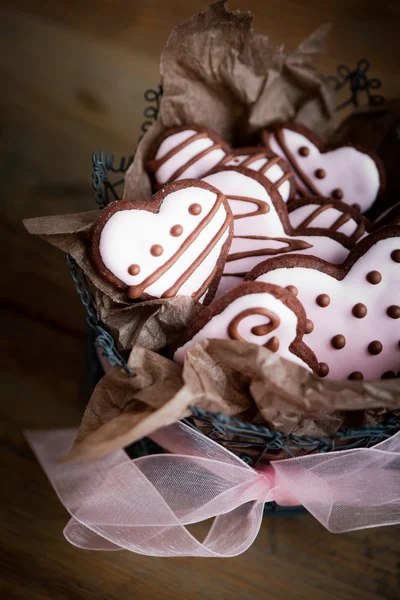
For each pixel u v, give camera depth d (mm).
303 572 439
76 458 343
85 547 395
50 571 436
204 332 373
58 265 532
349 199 459
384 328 388
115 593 431
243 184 427
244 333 371
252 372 361
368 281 391
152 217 394
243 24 429
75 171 560
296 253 417
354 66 579
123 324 393
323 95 473
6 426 480
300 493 387
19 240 538
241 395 373
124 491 380
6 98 588
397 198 476
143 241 390
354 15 608
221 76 449
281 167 449
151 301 385
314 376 350
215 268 405
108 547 396
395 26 604
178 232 392
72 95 590
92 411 377
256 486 390
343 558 443
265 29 599
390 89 566
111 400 378
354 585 436
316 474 383
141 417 349
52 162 564
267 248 418
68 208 548
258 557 443
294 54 458
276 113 475
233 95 459
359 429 361
